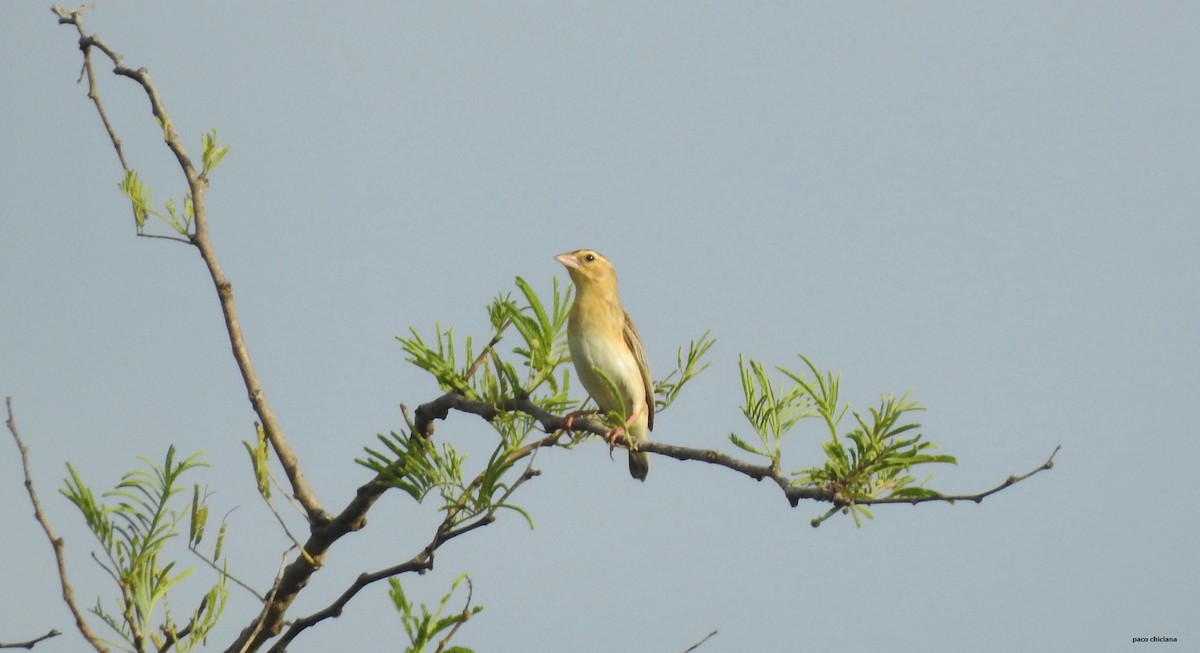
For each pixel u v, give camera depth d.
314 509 11.54
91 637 9.31
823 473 8.49
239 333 11.95
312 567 11.45
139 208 12.03
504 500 9.70
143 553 9.52
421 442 9.88
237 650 10.40
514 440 10.70
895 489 8.60
